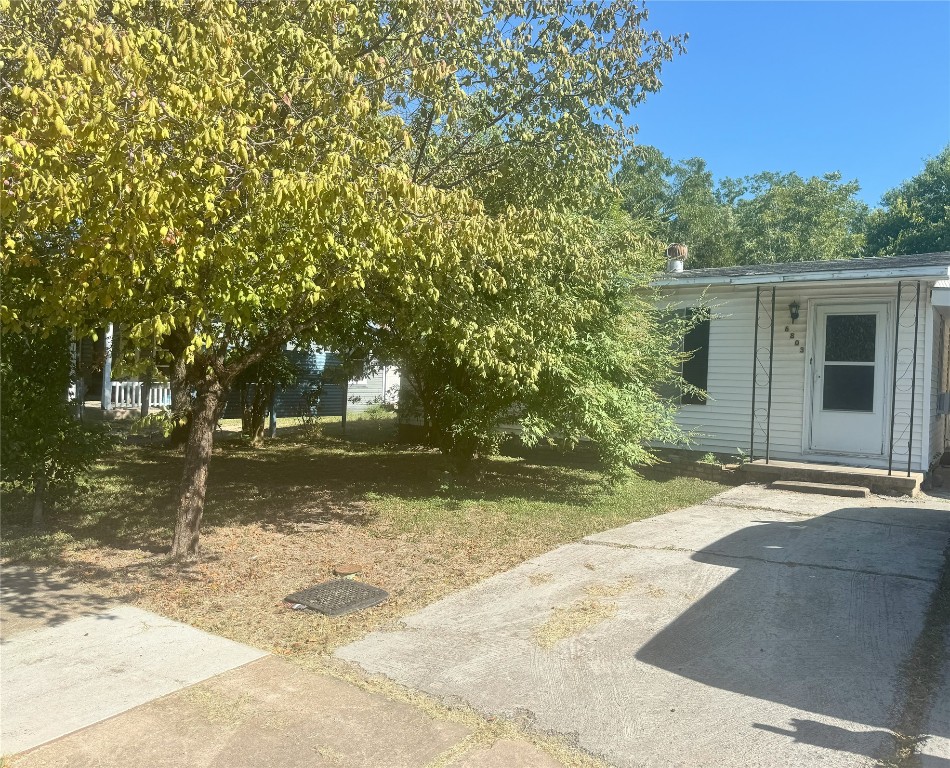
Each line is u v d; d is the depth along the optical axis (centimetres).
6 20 481
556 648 433
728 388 1160
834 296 1065
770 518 801
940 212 3219
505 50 718
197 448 629
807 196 3284
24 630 458
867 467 1019
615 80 769
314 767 305
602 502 892
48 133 405
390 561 623
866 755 315
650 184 2680
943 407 1075
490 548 665
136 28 507
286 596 528
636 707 360
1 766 302
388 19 651
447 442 1049
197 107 437
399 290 629
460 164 795
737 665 410
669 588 546
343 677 392
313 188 441
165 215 430
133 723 340
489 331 643
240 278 495
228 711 352
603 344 867
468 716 350
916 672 399
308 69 547
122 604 509
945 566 602
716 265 3191
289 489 965
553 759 314
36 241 552
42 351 687
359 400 2361
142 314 506
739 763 310
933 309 994
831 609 500
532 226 655
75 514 788
